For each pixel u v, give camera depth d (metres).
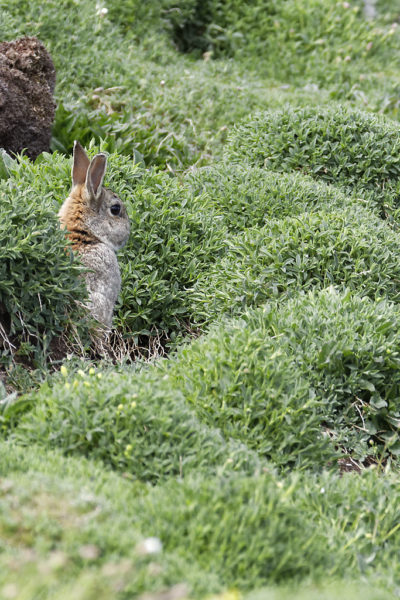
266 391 8.84
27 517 6.22
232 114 20.30
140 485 7.20
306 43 25.86
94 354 10.88
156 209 13.17
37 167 12.98
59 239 10.01
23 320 9.73
